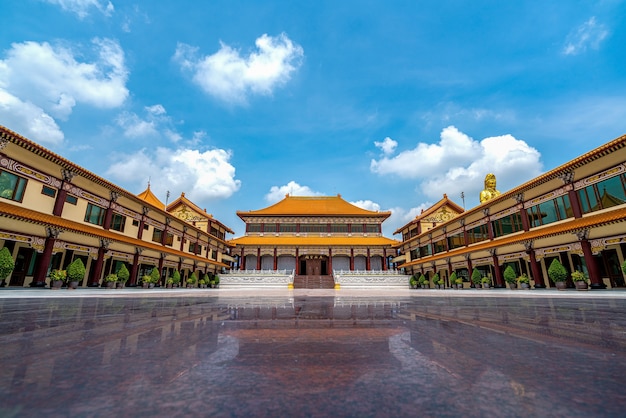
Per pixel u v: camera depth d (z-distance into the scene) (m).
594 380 2.20
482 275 35.34
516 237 29.31
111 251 29.33
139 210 34.31
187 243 45.19
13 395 1.83
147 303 10.83
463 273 39.47
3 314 6.72
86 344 3.47
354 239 61.47
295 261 60.31
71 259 25.55
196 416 1.56
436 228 44.97
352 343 3.63
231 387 2.07
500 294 20.61
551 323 5.47
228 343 3.60
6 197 20.64
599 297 15.02
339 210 67.25
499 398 1.85
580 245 23.30
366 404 1.76
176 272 38.50
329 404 1.76
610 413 1.59
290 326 5.09
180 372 2.41
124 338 3.87
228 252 60.66
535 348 3.33
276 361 2.78
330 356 2.98
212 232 55.81
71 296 15.16
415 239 52.25
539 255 27.25
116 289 26.20
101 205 28.89
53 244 23.03
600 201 22.62
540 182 27.16
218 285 47.97
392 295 20.00
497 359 2.83
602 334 4.25
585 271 23.34
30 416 1.51
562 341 3.74
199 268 48.25
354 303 11.38
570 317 6.46
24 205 21.67
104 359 2.79
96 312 7.32
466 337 4.02
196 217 54.19
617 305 9.99
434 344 3.57
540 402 1.77
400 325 5.26
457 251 39.19
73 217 25.61
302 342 3.69
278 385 2.12
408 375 2.36
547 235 24.77
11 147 20.80
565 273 23.22
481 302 12.01
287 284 47.66
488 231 35.03
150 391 1.96
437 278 44.94
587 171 23.55
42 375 2.28
